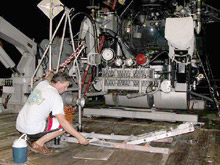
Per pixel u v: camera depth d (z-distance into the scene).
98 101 7.30
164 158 2.73
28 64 5.38
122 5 5.43
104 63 5.09
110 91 5.16
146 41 5.36
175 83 4.68
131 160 2.67
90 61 4.71
